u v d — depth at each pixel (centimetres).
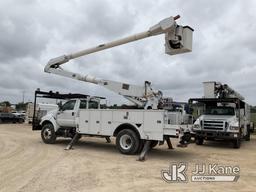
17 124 3178
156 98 1170
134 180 698
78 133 1239
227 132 1454
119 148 1108
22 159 940
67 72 1359
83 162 916
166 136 1030
